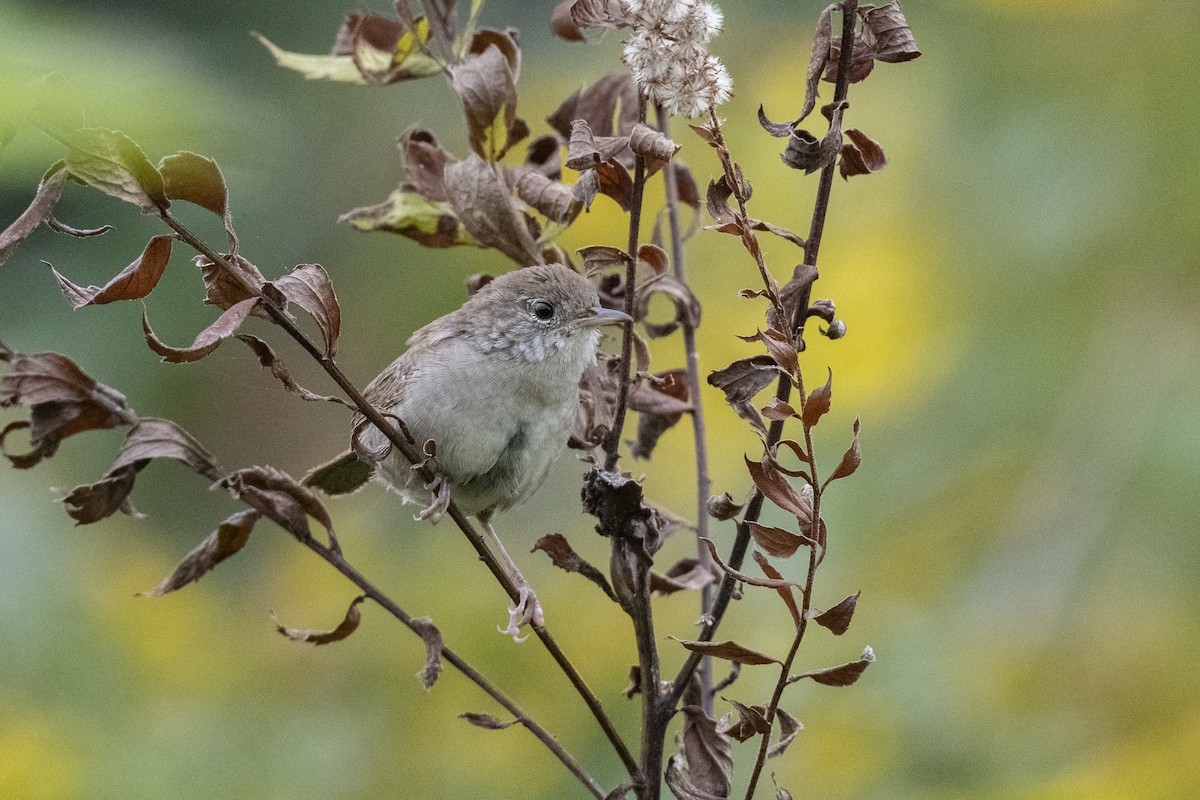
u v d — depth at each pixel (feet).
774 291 16.94
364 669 35.60
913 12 38.45
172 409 40.47
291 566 37.70
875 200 36.50
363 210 24.32
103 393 17.98
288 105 40.96
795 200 36.40
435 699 34.71
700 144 37.52
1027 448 34.94
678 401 22.52
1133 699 32.37
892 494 34.65
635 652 35.04
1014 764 31.45
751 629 34.47
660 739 18.97
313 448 43.83
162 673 33.88
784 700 33.12
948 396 35.40
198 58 28.25
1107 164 35.47
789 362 16.42
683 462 37.27
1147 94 35.58
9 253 15.97
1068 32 36.17
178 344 39.58
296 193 40.96
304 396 17.97
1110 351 35.09
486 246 22.59
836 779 32.09
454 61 23.85
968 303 35.81
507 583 20.20
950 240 36.24
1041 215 35.70
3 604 32.12
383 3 39.50
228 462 42.68
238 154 17.95
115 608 34.01
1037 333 35.55
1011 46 36.70
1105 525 34.14
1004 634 33.24
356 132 43.19
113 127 16.31
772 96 37.50
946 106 37.17
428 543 38.11
